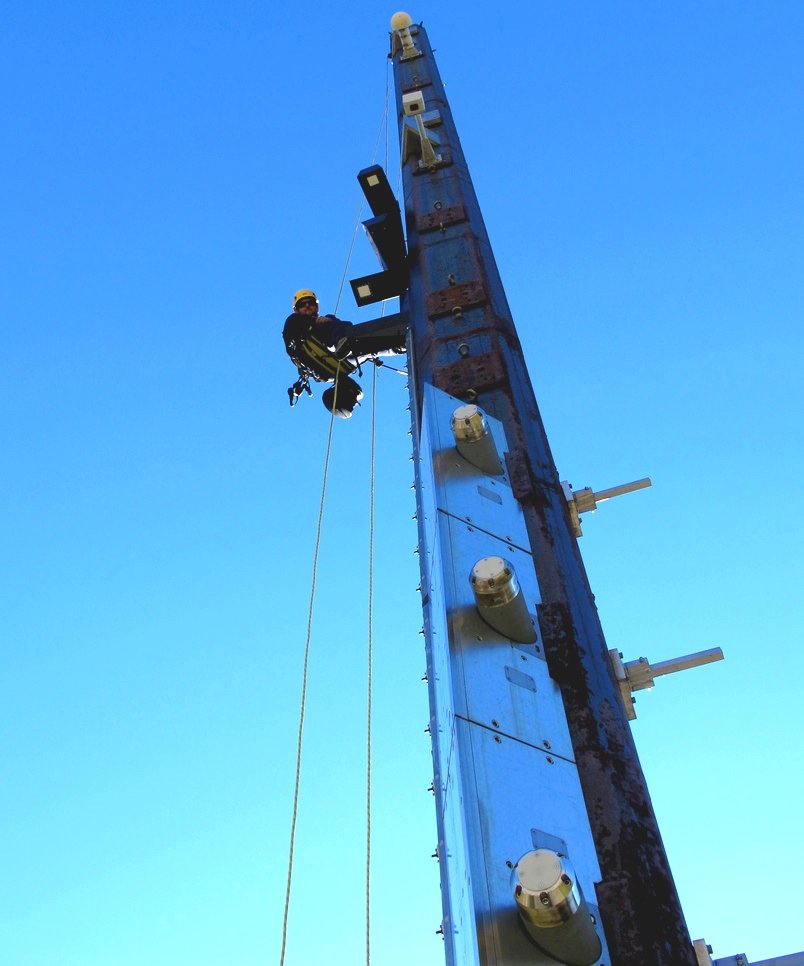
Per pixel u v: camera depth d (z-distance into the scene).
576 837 4.46
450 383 7.65
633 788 4.78
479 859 4.09
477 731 4.71
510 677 5.13
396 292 10.29
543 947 3.83
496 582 5.24
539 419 7.45
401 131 12.75
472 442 6.45
